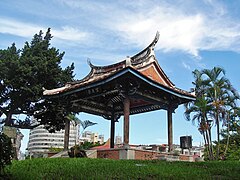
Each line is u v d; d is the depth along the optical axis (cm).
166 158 2189
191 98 2650
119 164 1423
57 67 3803
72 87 2533
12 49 3794
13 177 941
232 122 4231
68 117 2708
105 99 2984
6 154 739
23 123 3841
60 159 1616
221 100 3653
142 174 1123
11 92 3578
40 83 3634
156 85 2333
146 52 2583
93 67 2852
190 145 2670
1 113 3703
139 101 2928
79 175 1053
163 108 2628
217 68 3719
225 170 1331
